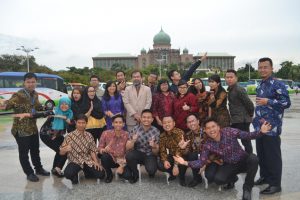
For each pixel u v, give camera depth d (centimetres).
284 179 590
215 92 656
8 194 539
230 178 532
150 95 708
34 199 514
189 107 655
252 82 4119
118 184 583
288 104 509
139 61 12025
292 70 7244
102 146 612
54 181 608
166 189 549
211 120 508
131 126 712
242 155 518
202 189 546
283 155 783
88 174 620
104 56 12850
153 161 596
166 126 573
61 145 599
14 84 2262
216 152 518
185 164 520
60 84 2489
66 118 651
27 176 616
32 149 638
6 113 2270
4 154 855
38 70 5344
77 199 509
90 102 682
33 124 618
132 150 595
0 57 6019
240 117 643
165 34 11444
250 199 487
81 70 6838
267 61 523
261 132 490
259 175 613
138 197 512
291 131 1202
